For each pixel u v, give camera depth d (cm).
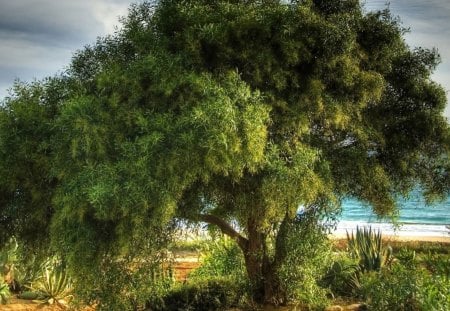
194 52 836
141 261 902
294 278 1006
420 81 1053
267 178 838
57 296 1219
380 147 1049
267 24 842
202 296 1131
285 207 871
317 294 1038
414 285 1022
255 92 802
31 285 1273
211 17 851
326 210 955
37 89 891
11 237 977
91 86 901
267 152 849
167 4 891
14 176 862
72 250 804
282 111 867
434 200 1152
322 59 869
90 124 777
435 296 955
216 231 1177
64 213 773
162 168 760
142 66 811
